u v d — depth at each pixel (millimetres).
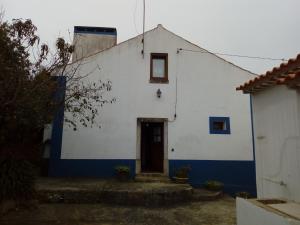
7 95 5898
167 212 7523
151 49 11539
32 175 7793
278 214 3697
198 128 11195
